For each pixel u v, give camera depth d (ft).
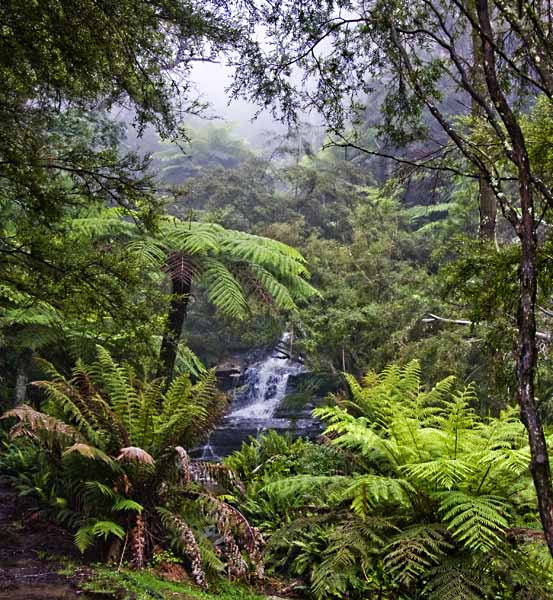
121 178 13.53
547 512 3.68
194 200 69.41
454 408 14.46
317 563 13.84
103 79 13.01
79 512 14.56
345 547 12.78
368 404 17.47
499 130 4.86
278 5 9.04
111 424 14.65
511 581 11.55
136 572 12.45
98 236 21.33
